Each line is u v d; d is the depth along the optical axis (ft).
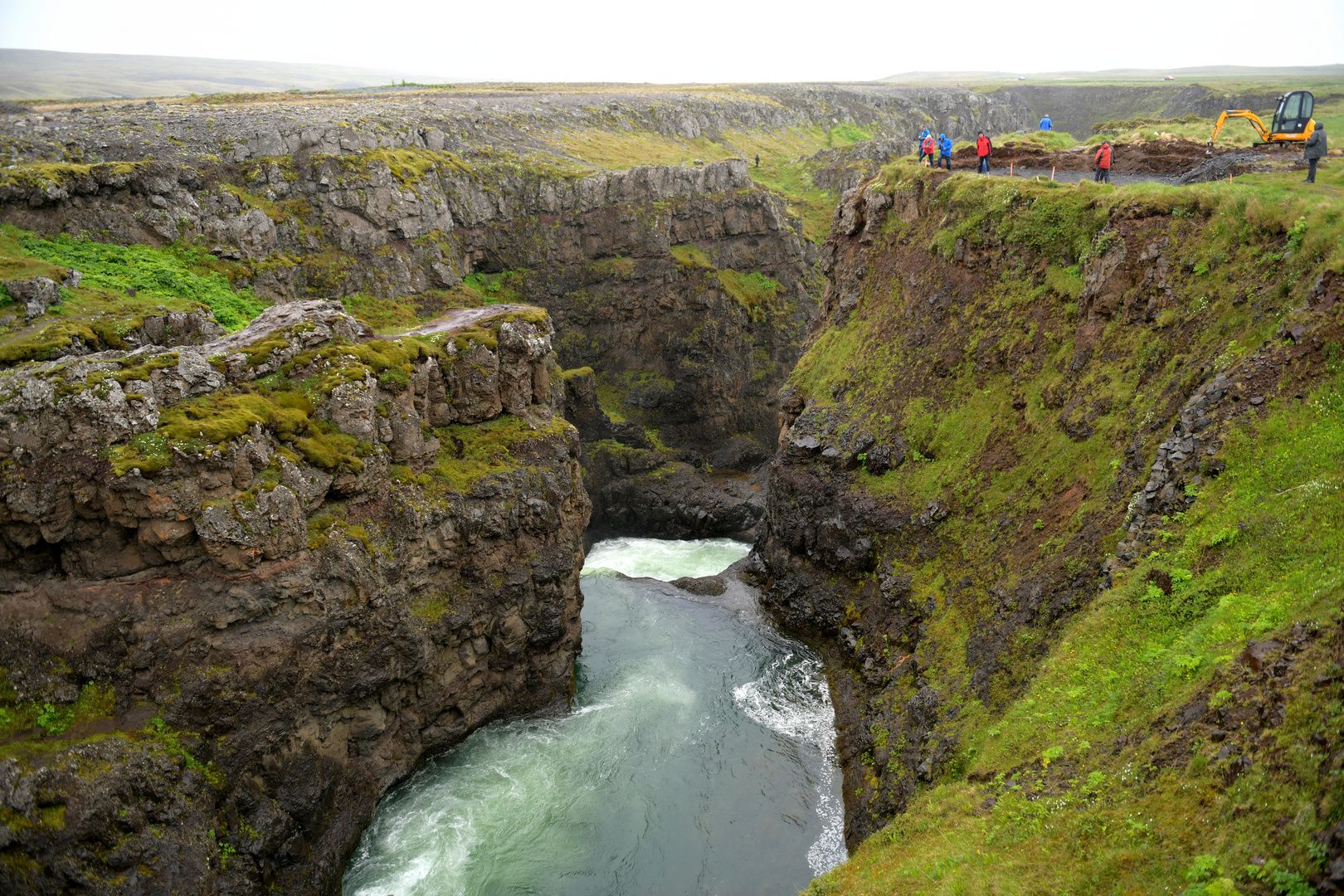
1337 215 89.51
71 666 82.74
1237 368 86.28
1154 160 153.07
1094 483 103.50
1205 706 59.31
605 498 215.72
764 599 161.17
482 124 273.54
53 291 115.24
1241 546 71.56
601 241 242.99
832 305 188.14
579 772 113.50
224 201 171.73
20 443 82.38
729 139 382.22
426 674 109.50
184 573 87.61
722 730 122.31
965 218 149.48
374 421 106.11
